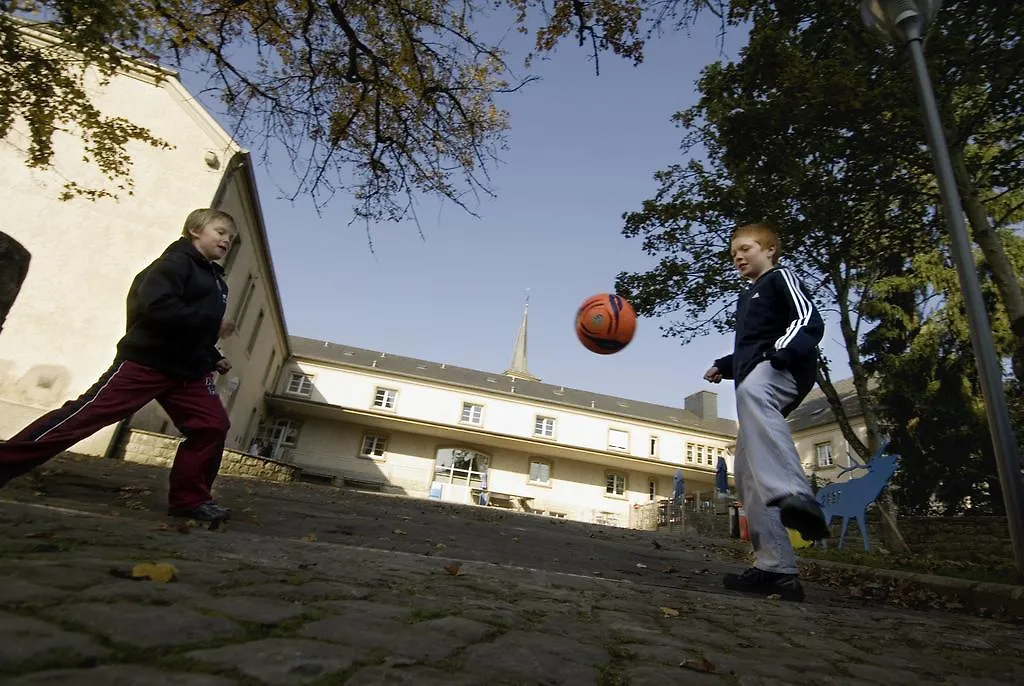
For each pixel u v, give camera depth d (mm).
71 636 995
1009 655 2164
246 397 19547
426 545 3787
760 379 3184
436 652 1243
